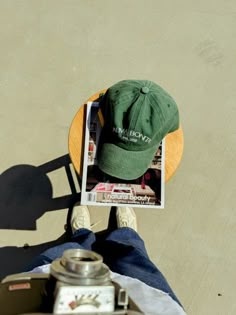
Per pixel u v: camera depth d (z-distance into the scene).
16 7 1.31
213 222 1.13
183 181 1.16
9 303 0.48
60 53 1.26
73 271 0.43
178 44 1.30
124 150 0.86
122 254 0.87
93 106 0.92
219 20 1.35
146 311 0.63
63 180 1.14
